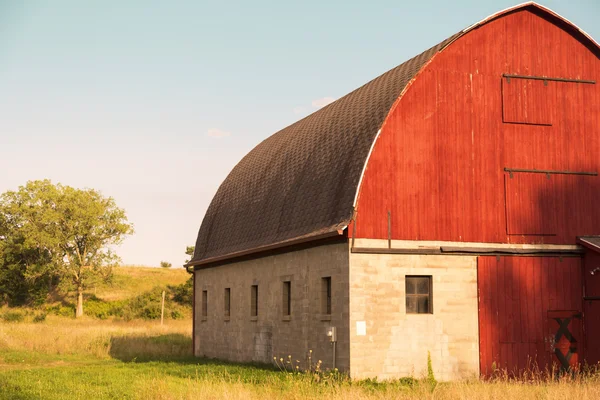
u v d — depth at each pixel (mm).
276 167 33000
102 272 83312
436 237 23984
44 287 84375
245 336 31719
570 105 26141
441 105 24688
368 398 17859
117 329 53031
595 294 24750
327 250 24422
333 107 30859
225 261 34906
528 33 25984
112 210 84250
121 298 86875
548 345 24594
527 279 24766
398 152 24000
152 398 19297
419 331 23391
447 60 24953
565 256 25266
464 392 18250
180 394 19359
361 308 22891
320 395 18703
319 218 25375
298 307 26484
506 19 25781
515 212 25000
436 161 24375
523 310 24547
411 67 25531
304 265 26172
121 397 20000
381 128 23875
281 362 27672
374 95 26625
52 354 37438
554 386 19672
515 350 24250
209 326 36688
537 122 25656
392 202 23672
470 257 24250
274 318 28672
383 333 22984
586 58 26578
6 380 24109
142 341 42531
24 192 83688
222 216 38125
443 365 23469
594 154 26188
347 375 22594
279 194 30719
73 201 83000
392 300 23203
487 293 24250
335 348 23500
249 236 32250
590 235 25656
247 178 36812
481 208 24641
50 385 22641
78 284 80938
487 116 25172
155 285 87188
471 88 25094
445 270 23922
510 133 25328
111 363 33125
